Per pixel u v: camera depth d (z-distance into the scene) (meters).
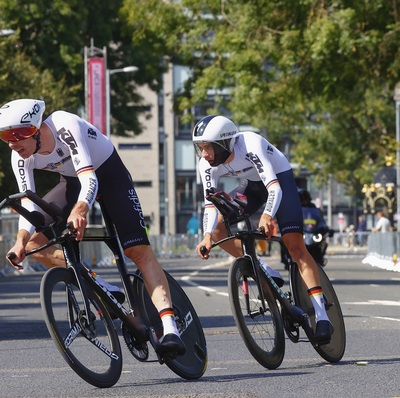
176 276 54.59
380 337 20.73
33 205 14.60
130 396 13.38
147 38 70.75
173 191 171.25
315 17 54.84
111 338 14.45
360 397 13.07
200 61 70.75
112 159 14.71
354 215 169.00
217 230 16.20
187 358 15.10
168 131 170.12
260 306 15.76
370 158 115.62
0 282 54.44
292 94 61.47
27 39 94.50
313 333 16.56
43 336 23.09
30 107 13.95
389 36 53.06
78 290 14.12
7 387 14.62
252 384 14.34
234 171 16.25
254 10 57.97
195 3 66.00
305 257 16.67
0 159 68.19
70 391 14.01
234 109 61.91
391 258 62.09
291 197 16.56
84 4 95.38
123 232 14.77
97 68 92.75
